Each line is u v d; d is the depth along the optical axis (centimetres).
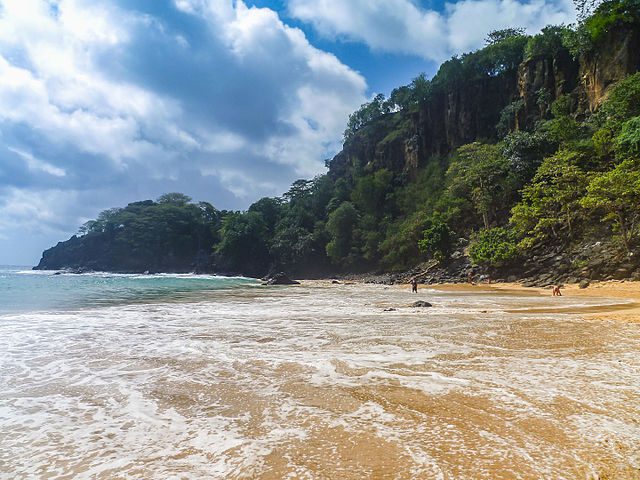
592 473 396
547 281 3762
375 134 10081
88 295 3016
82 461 445
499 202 5578
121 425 546
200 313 1870
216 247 10369
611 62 5100
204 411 594
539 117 6244
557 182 4225
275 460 435
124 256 10856
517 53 7362
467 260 5231
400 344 1070
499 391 656
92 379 768
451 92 8088
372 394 655
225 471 414
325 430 514
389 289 4419
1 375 800
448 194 6225
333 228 8169
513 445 460
